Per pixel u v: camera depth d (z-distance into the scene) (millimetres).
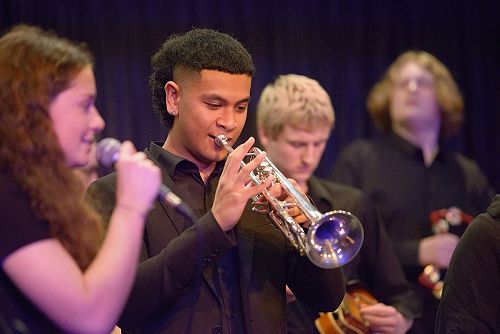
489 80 12820
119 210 4684
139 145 11445
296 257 6098
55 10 11102
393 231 9453
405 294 8039
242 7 11844
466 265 5914
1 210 4477
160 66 6234
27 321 4574
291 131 7883
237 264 5918
